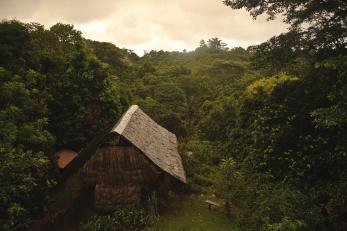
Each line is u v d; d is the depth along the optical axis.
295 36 13.52
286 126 14.95
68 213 15.16
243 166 17.17
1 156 11.41
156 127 22.52
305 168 13.98
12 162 11.33
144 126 19.55
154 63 77.00
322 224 12.22
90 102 23.66
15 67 18.36
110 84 25.88
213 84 59.97
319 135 13.64
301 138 14.56
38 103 18.59
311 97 14.63
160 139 20.53
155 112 34.38
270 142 15.89
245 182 15.20
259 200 13.46
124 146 15.45
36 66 20.55
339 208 12.80
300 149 14.48
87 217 14.88
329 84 13.28
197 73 68.25
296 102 15.35
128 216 14.21
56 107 21.80
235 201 15.52
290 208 12.25
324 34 13.04
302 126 14.88
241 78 43.84
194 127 35.50
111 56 50.50
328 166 13.44
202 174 20.55
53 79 22.41
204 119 31.11
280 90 16.45
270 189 13.94
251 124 18.98
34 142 15.02
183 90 50.38
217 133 27.94
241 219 13.77
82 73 23.39
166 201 16.70
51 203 16.45
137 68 63.00
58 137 21.83
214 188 17.23
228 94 37.72
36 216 14.66
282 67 14.82
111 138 15.28
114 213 14.56
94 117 23.77
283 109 15.81
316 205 12.70
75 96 22.31
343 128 12.34
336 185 12.14
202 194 17.95
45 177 14.22
